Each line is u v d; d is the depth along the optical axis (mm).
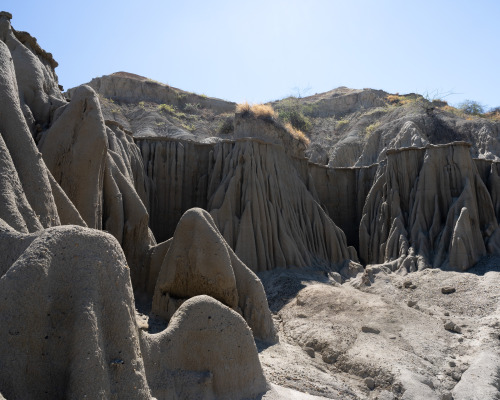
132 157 15656
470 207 17766
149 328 8141
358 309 12062
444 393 8672
